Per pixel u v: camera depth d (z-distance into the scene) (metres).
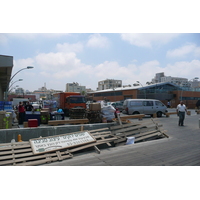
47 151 6.29
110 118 12.95
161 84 54.97
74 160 5.95
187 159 5.80
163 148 7.16
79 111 12.69
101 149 7.45
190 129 11.55
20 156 5.82
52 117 13.21
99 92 65.81
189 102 53.16
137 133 9.21
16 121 15.83
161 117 19.64
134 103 19.06
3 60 14.65
